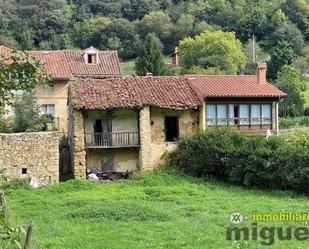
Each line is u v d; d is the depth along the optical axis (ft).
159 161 119.34
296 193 94.94
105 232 66.69
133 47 326.24
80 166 115.55
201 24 345.10
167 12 378.53
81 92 120.78
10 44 295.69
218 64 252.01
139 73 220.43
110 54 174.60
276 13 347.77
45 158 111.24
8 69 27.73
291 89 221.46
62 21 335.47
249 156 102.58
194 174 113.39
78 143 115.44
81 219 75.05
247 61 285.43
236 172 104.32
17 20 326.24
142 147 117.80
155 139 119.96
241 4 385.50
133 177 112.78
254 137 109.19
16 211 81.51
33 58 27.89
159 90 125.59
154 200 90.74
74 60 167.94
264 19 348.79
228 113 124.57
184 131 123.03
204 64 253.85
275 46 312.71
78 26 339.77
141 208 79.36
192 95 125.29
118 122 120.98
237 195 94.94
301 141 106.63
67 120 149.28
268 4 379.76
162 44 335.47
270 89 128.77
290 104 217.36
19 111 120.88
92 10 369.91
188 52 264.52
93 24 338.75
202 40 264.11
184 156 115.96
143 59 221.46
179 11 381.60
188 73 232.73
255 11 353.92
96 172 117.29
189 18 351.46
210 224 70.33
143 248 58.44
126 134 119.14
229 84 130.21
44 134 111.45
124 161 121.39
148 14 358.02
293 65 285.64
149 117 118.83
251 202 86.43
